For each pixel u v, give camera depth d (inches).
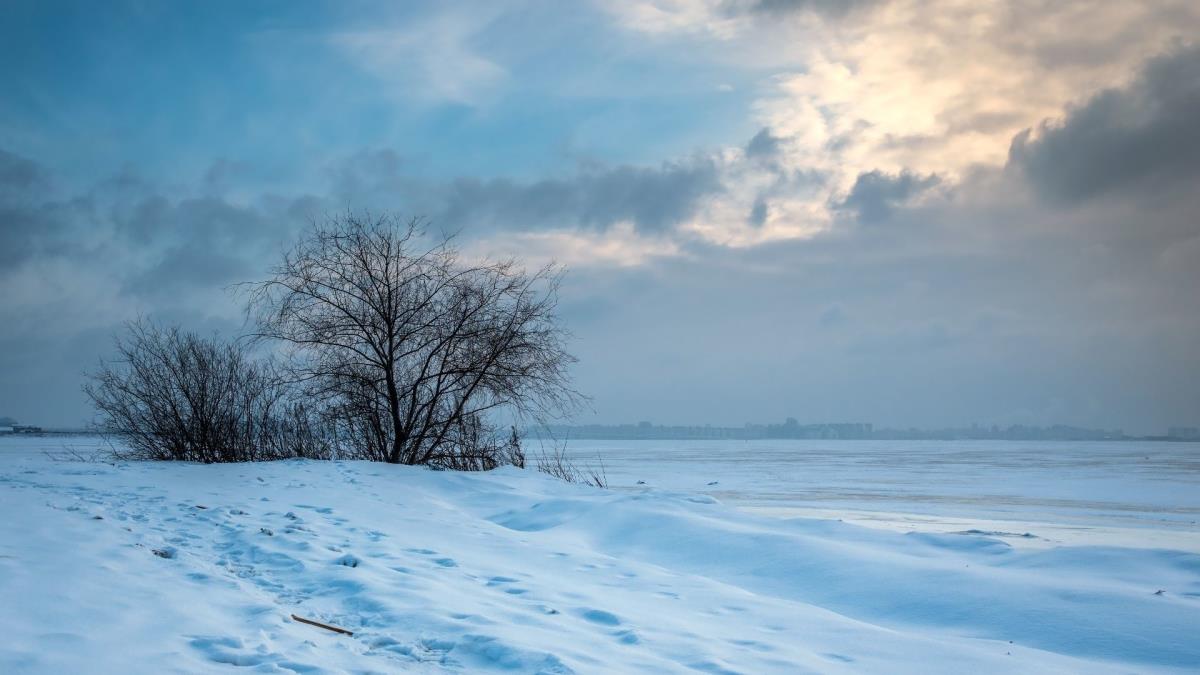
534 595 289.9
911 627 296.2
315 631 223.1
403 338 736.3
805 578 356.5
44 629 192.9
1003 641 273.7
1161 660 249.0
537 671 199.3
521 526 502.6
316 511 469.7
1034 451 4965.6
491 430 772.6
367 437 751.7
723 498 1234.6
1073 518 932.0
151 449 738.8
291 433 757.9
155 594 239.1
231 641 200.8
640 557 411.2
